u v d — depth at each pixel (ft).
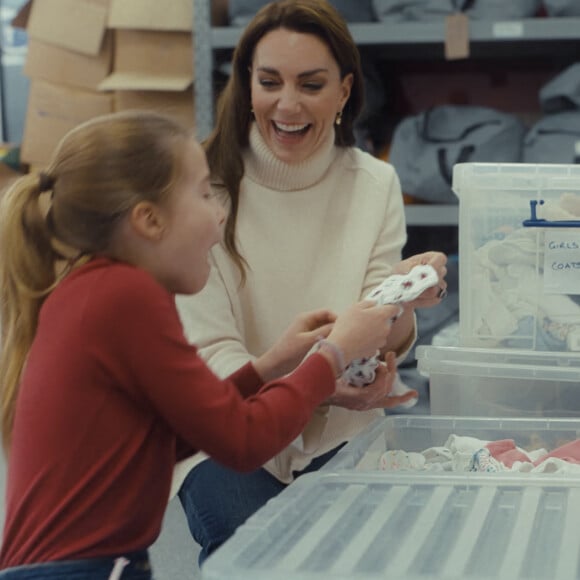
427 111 12.28
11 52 17.40
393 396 6.48
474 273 6.53
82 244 4.93
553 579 3.79
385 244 7.48
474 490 4.87
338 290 7.29
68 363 4.63
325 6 6.99
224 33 12.26
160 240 4.92
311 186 7.43
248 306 7.32
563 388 6.39
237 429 4.65
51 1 13.05
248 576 3.78
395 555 4.04
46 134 13.32
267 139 7.25
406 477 5.01
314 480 4.98
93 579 4.57
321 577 3.76
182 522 10.75
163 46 12.80
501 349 6.41
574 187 6.35
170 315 4.67
